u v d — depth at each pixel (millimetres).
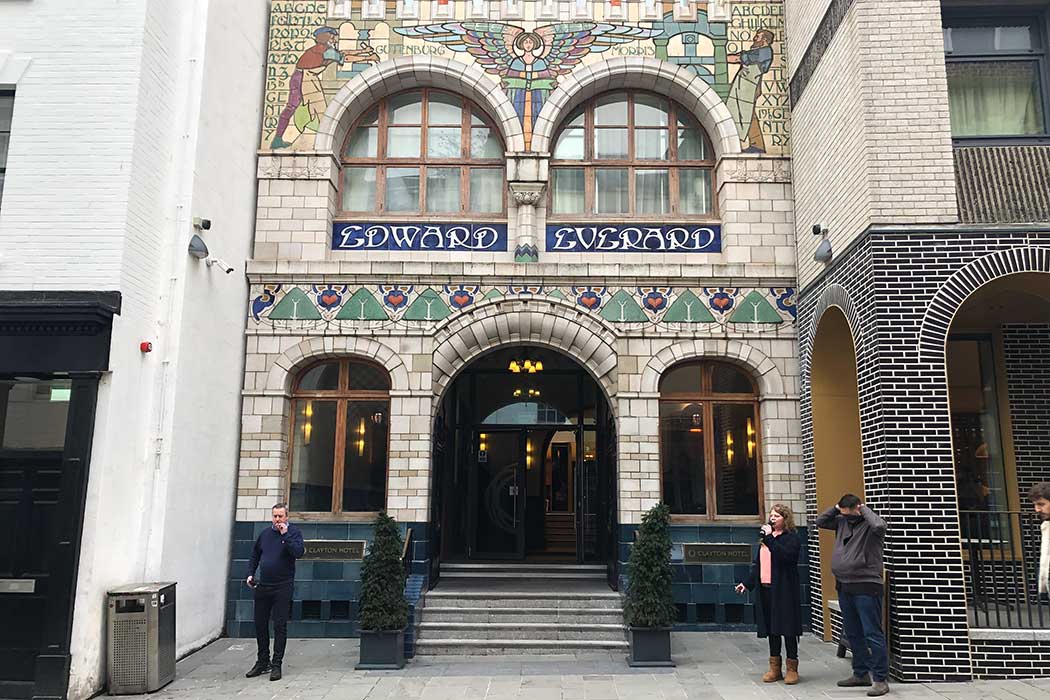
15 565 7875
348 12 12125
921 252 8781
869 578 7762
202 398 9828
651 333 11297
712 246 11867
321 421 11438
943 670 8078
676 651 9719
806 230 11031
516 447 14148
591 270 11352
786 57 11961
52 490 8016
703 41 12062
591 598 10477
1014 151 9094
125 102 8633
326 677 8539
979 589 10227
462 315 11312
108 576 8102
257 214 11609
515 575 12680
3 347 8031
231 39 10766
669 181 12203
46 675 7484
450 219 11891
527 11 12102
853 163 9352
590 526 13500
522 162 11703
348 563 10898
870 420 8844
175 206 9398
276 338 11281
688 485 11367
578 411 13969
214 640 10281
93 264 8312
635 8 12125
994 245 8766
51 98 8609
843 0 9656
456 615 10273
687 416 11547
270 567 8625
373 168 12250
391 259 11750
